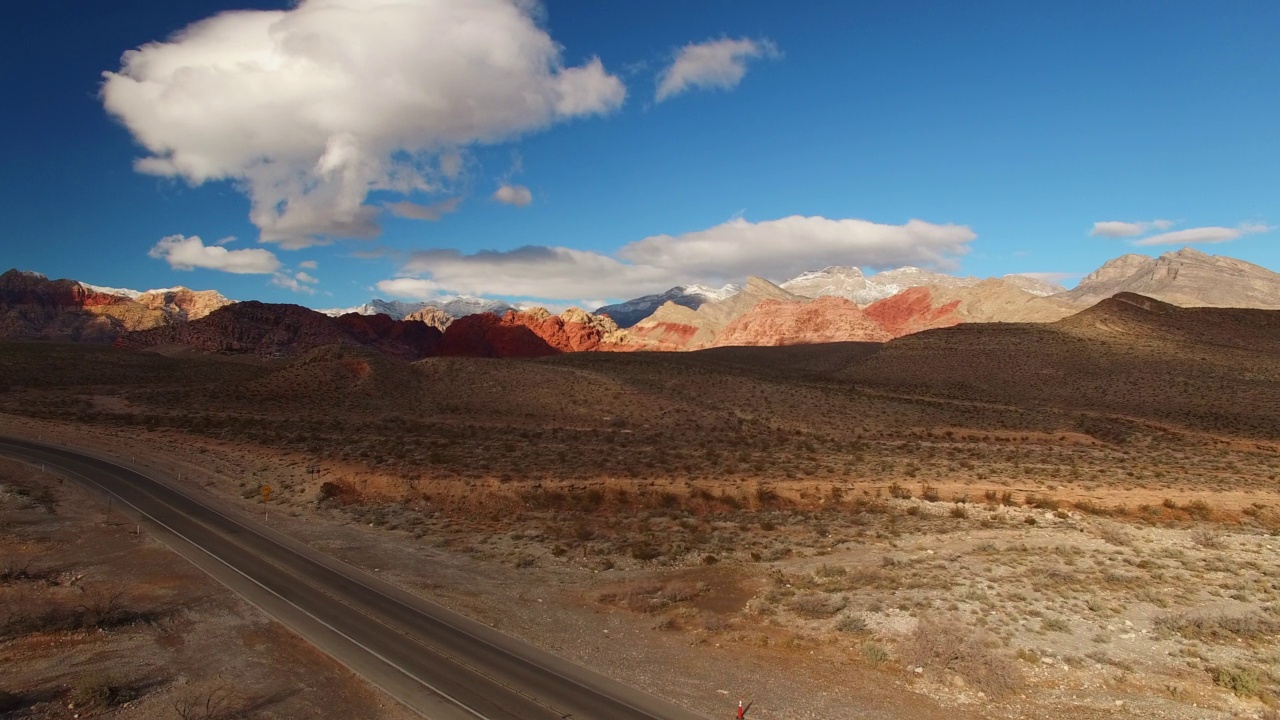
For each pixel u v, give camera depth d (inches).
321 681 682.8
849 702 660.1
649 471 1761.8
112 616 824.9
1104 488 1726.1
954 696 675.4
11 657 711.1
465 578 1067.3
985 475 1855.3
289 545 1205.7
